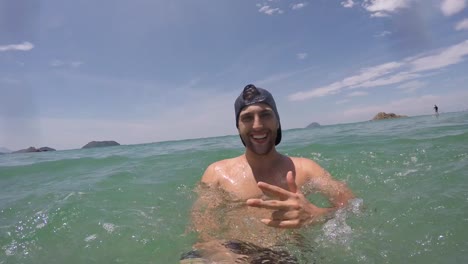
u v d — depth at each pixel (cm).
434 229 95
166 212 136
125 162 304
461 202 114
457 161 176
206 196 125
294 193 87
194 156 310
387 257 83
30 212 147
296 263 83
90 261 98
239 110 115
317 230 93
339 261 83
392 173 167
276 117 117
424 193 129
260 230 98
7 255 105
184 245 101
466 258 78
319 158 229
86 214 139
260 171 119
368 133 421
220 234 100
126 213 137
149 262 94
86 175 239
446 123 484
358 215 106
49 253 105
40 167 302
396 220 104
